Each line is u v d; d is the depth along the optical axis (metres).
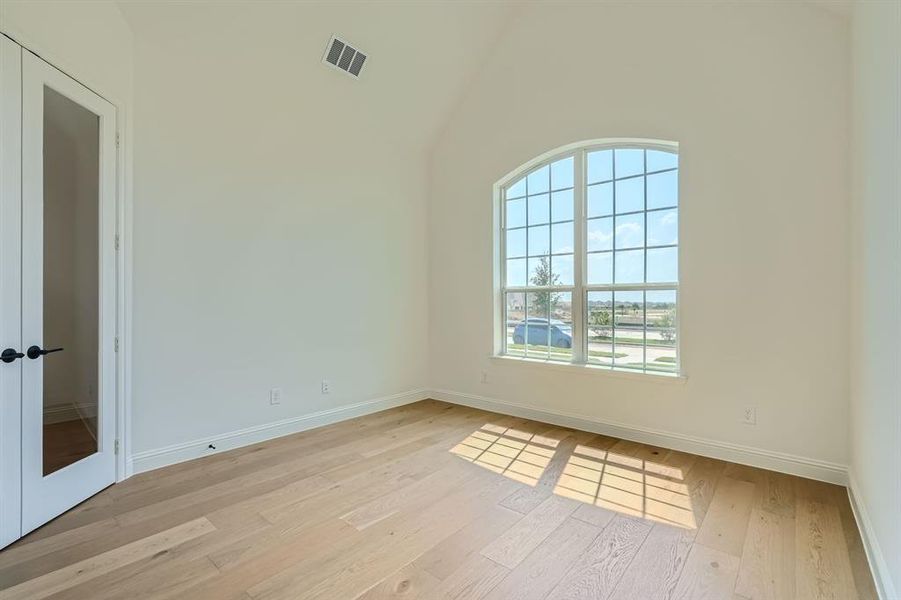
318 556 1.99
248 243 3.48
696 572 1.87
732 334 3.08
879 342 1.89
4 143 2.04
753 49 2.99
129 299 2.83
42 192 2.23
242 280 3.44
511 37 4.24
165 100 3.01
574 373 3.86
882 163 1.86
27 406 2.15
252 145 3.48
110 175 2.68
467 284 4.67
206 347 3.24
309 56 3.54
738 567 1.90
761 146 2.97
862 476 2.26
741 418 3.05
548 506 2.46
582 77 3.78
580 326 3.89
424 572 1.87
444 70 4.31
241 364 3.44
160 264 3.00
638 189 3.58
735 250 3.06
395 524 2.27
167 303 3.04
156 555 1.99
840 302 2.71
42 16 2.21
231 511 2.40
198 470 2.96
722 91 3.11
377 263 4.46
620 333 3.68
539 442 3.51
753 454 3.00
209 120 3.24
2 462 2.02
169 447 3.05
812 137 2.80
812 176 2.80
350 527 2.23
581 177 3.88
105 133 2.63
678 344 3.34
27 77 2.14
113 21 2.67
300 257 3.82
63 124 2.37
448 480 2.80
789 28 2.87
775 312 2.93
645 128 3.45
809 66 2.81
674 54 3.31
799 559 1.96
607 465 3.04
